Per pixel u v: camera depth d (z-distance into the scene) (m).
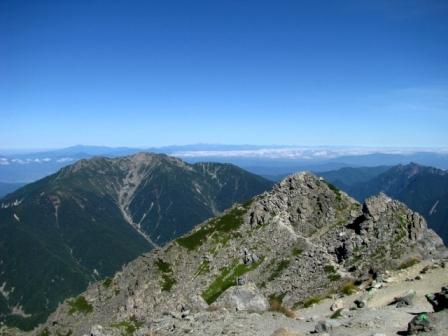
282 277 111.50
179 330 41.78
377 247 95.25
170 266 150.50
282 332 33.88
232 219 163.00
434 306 34.66
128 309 139.75
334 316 43.50
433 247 88.94
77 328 155.50
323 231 140.12
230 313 46.25
